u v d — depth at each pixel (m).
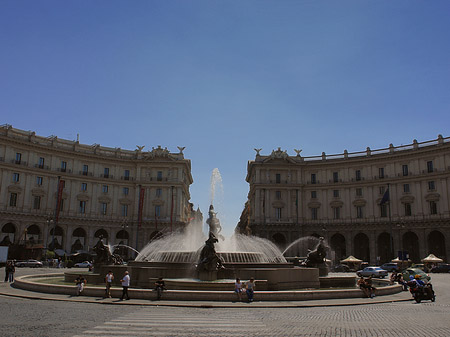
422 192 85.62
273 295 23.70
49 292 26.30
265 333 14.30
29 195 85.06
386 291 28.61
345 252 95.88
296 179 100.19
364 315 19.03
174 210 98.12
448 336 13.92
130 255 94.69
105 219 94.19
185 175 108.50
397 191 88.88
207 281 26.47
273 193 99.00
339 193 95.94
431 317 18.48
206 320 17.11
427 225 83.31
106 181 96.06
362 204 92.44
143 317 17.75
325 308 21.67
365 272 53.41
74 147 93.94
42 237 85.19
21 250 77.06
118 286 28.67
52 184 89.06
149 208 98.00
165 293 23.59
